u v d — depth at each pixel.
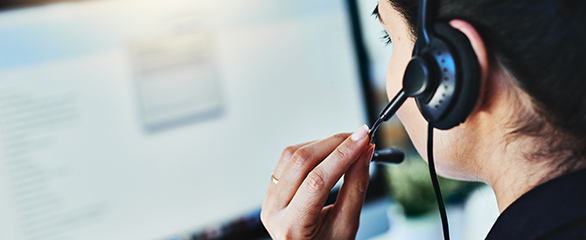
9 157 0.55
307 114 0.75
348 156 0.36
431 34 0.27
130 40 0.62
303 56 0.74
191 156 0.66
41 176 0.57
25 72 0.56
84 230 0.60
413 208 0.89
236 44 0.69
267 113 0.72
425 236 0.83
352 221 0.43
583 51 0.23
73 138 0.59
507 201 0.29
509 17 0.24
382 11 0.33
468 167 0.31
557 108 0.24
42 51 0.57
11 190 0.56
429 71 0.26
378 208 0.82
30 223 0.57
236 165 0.70
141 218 0.63
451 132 0.30
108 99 0.61
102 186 0.61
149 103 0.63
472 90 0.25
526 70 0.24
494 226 0.28
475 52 0.25
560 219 0.25
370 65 0.84
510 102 0.26
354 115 0.79
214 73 0.68
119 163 0.62
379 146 0.81
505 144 0.28
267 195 0.44
